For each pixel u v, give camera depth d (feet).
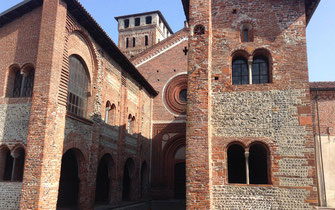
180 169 107.65
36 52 56.65
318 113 57.62
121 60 82.58
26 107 54.75
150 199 100.07
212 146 49.44
